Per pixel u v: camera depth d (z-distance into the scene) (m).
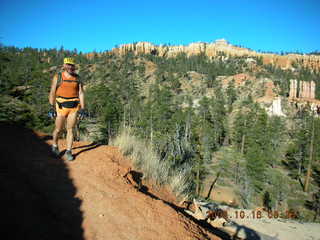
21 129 5.53
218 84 114.25
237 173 33.94
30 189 2.90
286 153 50.94
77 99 3.86
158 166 4.86
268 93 100.94
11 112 14.76
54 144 4.04
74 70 3.76
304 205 28.66
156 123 42.59
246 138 50.25
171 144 7.17
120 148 4.98
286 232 4.21
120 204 2.96
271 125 55.72
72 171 3.59
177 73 132.00
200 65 148.88
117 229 2.60
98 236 2.47
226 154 46.50
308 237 4.17
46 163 3.71
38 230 2.30
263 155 37.19
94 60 154.00
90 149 4.66
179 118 43.41
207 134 40.94
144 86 112.62
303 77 147.75
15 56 98.81
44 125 17.56
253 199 25.86
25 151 4.07
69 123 3.87
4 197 2.57
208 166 37.22
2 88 28.55
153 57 176.88
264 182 32.41
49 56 152.25
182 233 2.76
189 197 4.77
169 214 3.03
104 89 50.69
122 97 81.94
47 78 37.38
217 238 3.01
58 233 2.36
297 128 67.81
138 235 2.57
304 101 93.31
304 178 40.94
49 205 2.72
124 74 124.81
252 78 119.81
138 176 4.34
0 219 2.26
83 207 2.83
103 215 2.75
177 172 5.25
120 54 196.25
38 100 27.58
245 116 59.25
